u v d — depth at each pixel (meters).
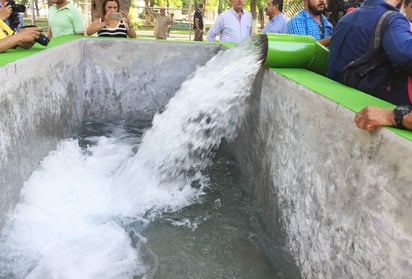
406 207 1.39
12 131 2.78
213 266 2.53
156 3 24.89
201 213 3.12
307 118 2.25
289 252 2.46
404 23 2.15
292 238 2.42
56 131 3.85
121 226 2.92
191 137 3.63
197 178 3.64
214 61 3.73
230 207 3.22
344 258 1.79
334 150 1.92
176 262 2.55
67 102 4.20
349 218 1.76
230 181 3.62
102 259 2.56
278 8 5.25
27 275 2.38
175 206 3.21
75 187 3.36
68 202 3.14
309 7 4.21
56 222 2.88
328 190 1.96
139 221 2.99
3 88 2.60
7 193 2.70
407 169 1.39
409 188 1.38
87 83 4.80
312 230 2.14
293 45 2.99
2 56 2.99
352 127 1.75
